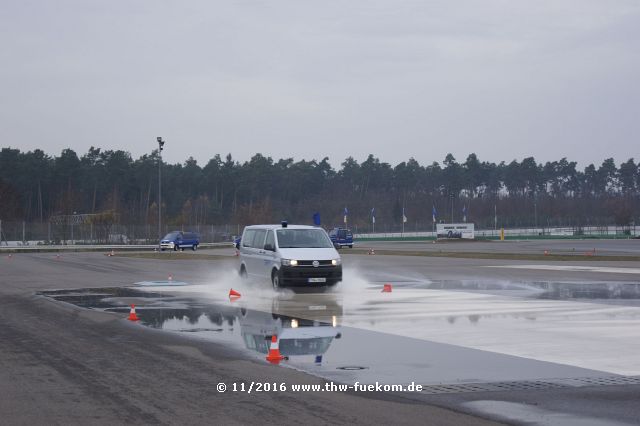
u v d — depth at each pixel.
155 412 7.60
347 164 176.12
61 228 78.88
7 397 8.30
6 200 99.25
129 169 133.62
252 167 151.12
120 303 19.12
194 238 67.50
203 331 13.71
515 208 159.12
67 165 126.88
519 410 7.67
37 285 25.45
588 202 164.25
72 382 9.12
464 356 10.89
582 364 10.27
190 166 155.38
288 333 13.35
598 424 7.13
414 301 18.95
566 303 18.12
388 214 148.88
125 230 81.81
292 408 7.76
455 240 87.69
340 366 10.12
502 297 19.75
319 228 23.41
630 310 16.61
